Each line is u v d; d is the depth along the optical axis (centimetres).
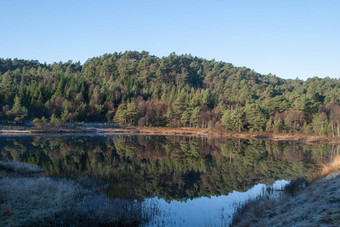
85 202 1547
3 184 1717
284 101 10725
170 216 1489
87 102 12138
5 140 5900
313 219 941
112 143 5978
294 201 1365
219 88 17862
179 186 2311
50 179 2123
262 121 9294
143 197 1883
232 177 2717
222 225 1348
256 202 1631
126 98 13138
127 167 3147
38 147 4788
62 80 12838
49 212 1331
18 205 1375
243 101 13862
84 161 3425
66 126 9000
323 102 12469
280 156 4294
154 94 14325
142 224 1342
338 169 1997
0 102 9925
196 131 9862
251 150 5116
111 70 18938
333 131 8594
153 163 3534
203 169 3156
